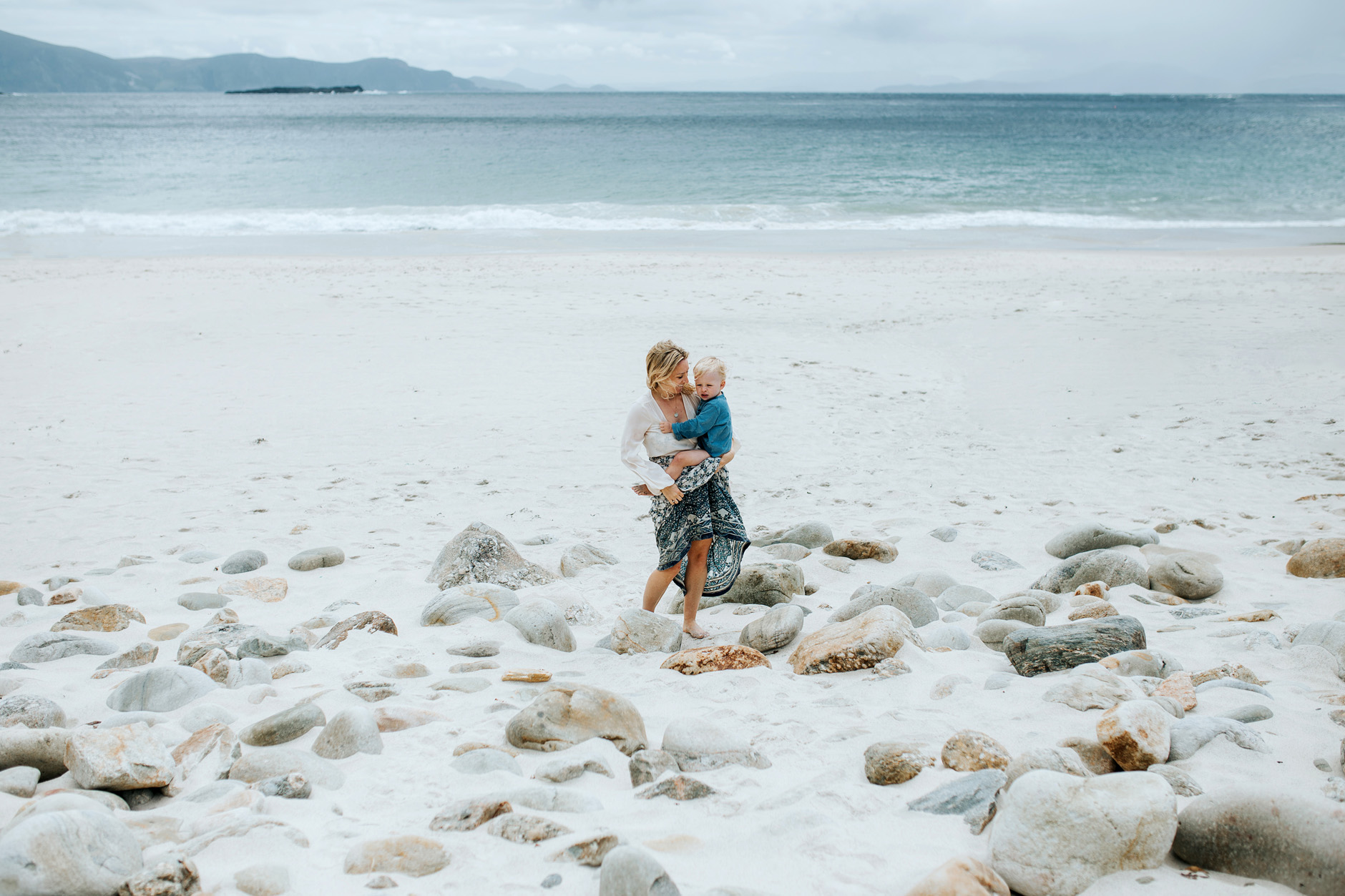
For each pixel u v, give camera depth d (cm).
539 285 1750
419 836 244
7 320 1401
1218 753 285
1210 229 2767
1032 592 488
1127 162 4828
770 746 312
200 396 1046
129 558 597
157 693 364
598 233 2634
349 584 553
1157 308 1473
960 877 211
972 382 1109
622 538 656
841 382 1117
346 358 1213
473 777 291
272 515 700
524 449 876
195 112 13688
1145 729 282
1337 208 3188
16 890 206
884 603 459
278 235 2566
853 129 8394
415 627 473
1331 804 222
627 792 282
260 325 1396
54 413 978
